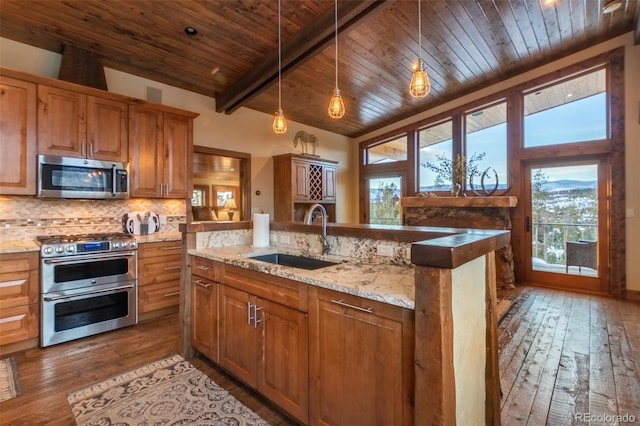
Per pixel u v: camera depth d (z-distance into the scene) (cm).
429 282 109
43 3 270
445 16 333
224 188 910
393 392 125
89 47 331
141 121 351
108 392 203
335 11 300
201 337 239
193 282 247
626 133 409
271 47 361
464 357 126
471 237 138
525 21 355
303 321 161
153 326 318
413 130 611
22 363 241
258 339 188
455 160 535
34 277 265
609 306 374
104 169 320
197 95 452
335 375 146
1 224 293
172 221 402
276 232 263
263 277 184
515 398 196
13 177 273
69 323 280
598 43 423
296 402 165
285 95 484
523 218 489
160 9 290
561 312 354
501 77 492
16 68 313
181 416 180
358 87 476
